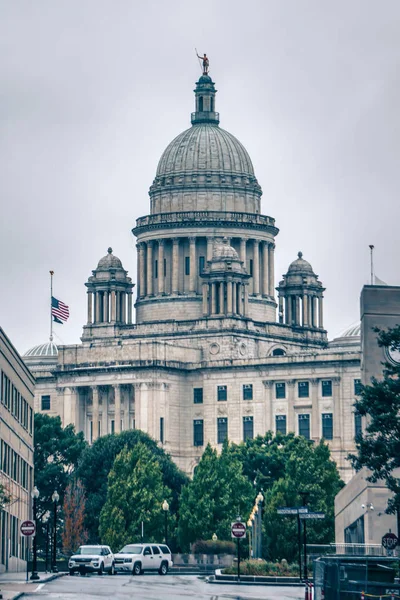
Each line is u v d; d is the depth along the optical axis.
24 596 189.88
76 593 197.12
